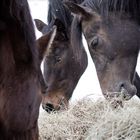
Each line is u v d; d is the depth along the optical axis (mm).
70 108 4777
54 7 5766
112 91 4602
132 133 3859
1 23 2105
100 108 4629
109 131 3945
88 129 4289
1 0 2104
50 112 5348
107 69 4703
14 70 2125
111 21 4727
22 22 2121
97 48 4773
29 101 2125
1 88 2092
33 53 2178
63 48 5871
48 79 5859
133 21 4758
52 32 2514
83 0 5559
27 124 2105
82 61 5762
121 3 4711
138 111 4156
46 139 4387
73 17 5410
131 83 4719
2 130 2064
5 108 2072
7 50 2113
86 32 4906
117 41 4656
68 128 4414
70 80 5930
